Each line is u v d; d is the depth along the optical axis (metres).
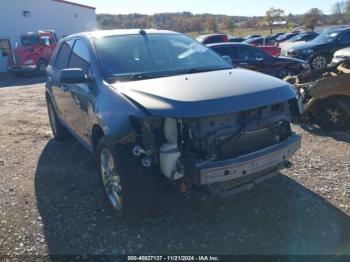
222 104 3.02
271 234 3.27
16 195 4.27
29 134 6.97
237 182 3.25
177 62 4.24
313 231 3.27
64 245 3.26
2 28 23.83
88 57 4.20
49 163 5.27
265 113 3.32
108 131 3.30
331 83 6.06
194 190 3.32
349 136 5.91
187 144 3.09
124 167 3.19
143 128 3.08
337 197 3.82
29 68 20.38
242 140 3.21
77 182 4.53
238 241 3.19
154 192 3.29
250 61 10.88
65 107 5.18
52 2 26.91
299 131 6.32
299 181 4.22
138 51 4.22
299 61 11.33
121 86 3.52
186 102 2.99
